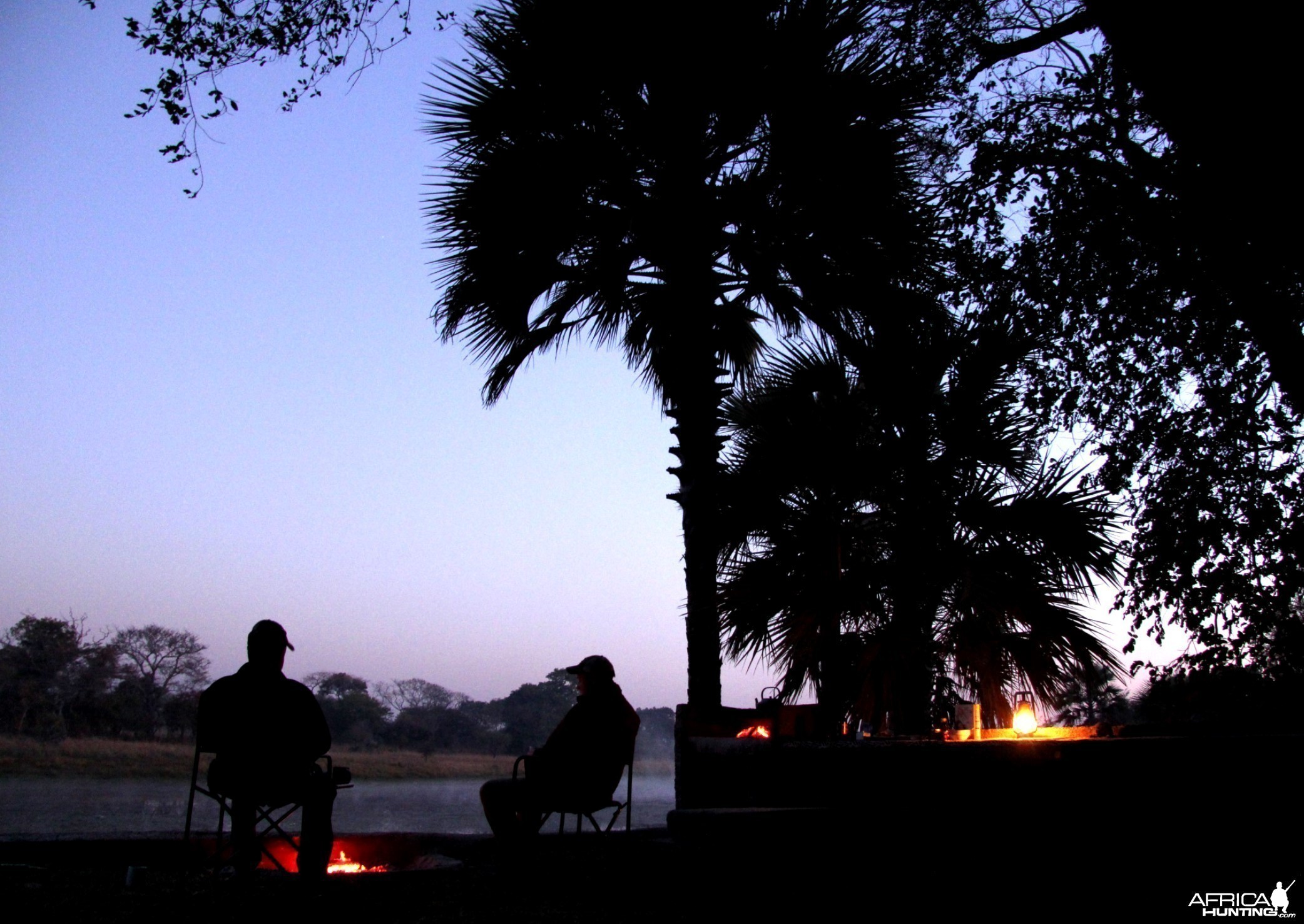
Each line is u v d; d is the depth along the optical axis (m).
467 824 11.71
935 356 6.55
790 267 7.17
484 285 7.27
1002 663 6.28
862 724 5.50
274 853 5.06
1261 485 4.98
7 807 13.19
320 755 3.79
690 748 5.12
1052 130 5.25
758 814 3.22
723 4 6.45
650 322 7.51
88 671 36.28
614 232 7.00
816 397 7.41
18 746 29.53
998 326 5.73
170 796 19.84
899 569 6.78
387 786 27.33
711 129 7.08
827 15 6.61
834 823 3.13
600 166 6.80
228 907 3.17
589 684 4.26
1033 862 2.65
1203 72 3.22
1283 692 4.91
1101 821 2.49
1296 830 2.09
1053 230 5.26
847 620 6.71
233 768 3.63
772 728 5.95
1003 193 5.47
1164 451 5.20
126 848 4.57
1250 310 4.47
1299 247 3.62
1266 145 3.22
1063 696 6.31
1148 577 5.20
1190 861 2.28
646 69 6.62
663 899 3.21
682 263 7.05
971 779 2.92
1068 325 5.34
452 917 2.99
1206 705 5.02
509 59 6.93
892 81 6.45
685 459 6.99
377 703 45.00
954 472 6.82
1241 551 4.98
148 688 37.94
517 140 7.00
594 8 6.57
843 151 6.65
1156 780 2.38
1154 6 3.28
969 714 4.78
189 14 4.97
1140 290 5.03
